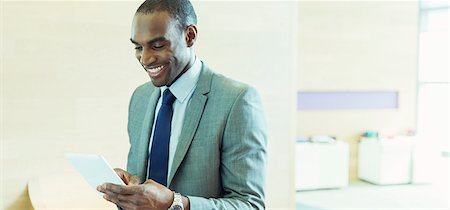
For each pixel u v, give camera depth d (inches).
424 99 206.8
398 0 199.9
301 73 190.2
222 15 95.4
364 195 176.1
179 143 43.0
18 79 83.5
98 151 89.5
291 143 102.1
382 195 176.1
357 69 198.4
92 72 88.4
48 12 84.7
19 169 84.0
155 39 39.2
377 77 201.6
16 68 83.3
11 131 83.4
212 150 42.0
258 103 43.8
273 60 100.0
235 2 96.3
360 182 197.5
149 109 48.7
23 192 84.4
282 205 101.9
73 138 87.7
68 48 86.5
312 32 189.9
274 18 99.8
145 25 39.2
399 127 206.5
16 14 82.7
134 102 52.7
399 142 191.0
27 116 84.4
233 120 41.6
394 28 201.2
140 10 40.3
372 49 199.3
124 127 91.3
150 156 46.0
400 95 205.2
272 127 100.3
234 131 41.6
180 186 42.6
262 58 99.1
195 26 42.4
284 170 101.7
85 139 88.5
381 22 199.0
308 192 180.4
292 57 101.7
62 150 86.9
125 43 90.4
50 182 80.3
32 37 84.0
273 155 100.4
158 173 44.6
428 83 206.5
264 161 43.4
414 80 206.1
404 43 203.2
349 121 199.6
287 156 101.9
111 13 89.0
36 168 85.4
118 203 37.9
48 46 85.1
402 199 170.6
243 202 40.6
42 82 85.0
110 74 89.6
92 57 88.2
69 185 78.1
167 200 38.1
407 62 204.8
